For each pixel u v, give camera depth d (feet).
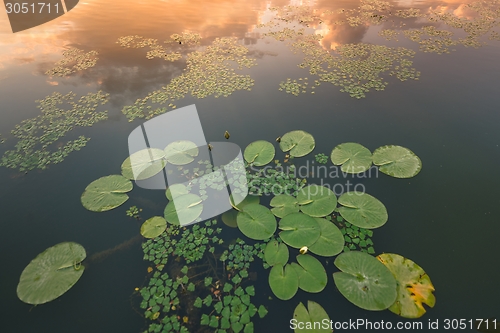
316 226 12.72
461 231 12.94
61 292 11.18
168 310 10.73
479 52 26.84
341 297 10.79
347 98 21.25
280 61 26.21
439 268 11.69
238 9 37.37
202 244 12.62
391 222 13.25
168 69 25.39
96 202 14.37
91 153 17.21
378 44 28.73
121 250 12.59
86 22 33.81
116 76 24.49
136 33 31.48
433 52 27.07
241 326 10.21
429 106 20.25
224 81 23.49
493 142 17.26
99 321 10.52
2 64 26.14
